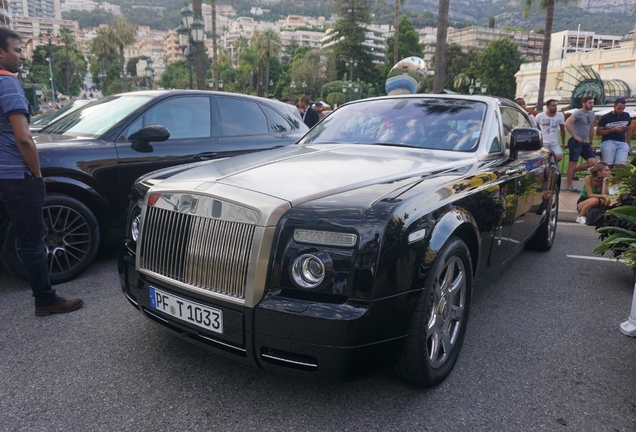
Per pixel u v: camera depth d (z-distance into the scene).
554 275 4.76
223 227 2.30
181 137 5.00
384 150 3.43
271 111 5.99
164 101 4.99
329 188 2.45
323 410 2.44
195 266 2.38
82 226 4.20
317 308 2.11
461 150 3.47
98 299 3.81
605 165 6.80
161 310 2.56
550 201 5.25
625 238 3.54
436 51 20.38
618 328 3.54
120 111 4.84
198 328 2.39
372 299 2.12
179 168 3.07
